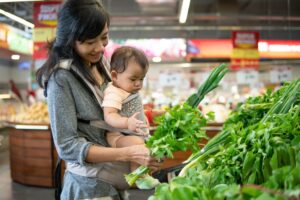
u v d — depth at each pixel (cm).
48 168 547
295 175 89
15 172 584
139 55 159
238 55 829
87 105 150
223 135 133
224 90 936
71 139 143
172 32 1055
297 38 963
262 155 108
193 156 137
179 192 88
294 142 111
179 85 852
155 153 118
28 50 872
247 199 84
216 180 112
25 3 668
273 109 138
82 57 150
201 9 895
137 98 165
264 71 982
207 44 996
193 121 125
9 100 982
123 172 155
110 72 169
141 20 948
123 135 159
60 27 144
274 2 847
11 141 592
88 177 153
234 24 989
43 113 588
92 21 137
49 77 147
